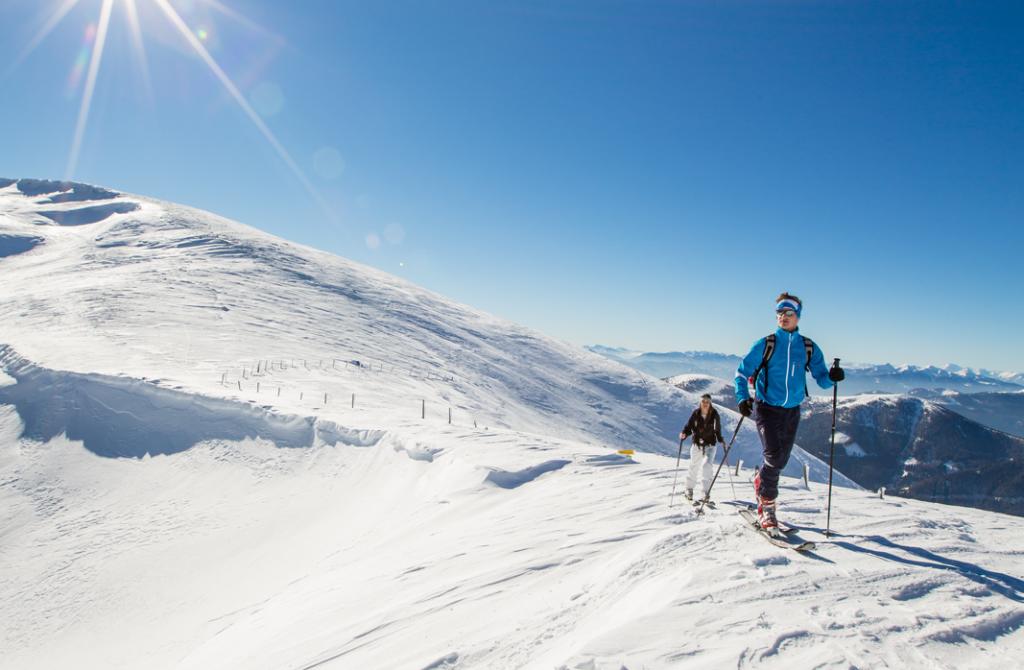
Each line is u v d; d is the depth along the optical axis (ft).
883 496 26.71
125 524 71.26
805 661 9.04
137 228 347.15
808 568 13.30
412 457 59.47
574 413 240.32
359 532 48.37
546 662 10.33
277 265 301.22
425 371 200.03
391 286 343.26
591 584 14.80
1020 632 10.27
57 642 50.70
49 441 96.68
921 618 10.62
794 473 200.95
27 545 70.28
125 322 165.99
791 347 15.97
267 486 72.23
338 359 166.20
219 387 104.37
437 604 16.67
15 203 440.45
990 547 15.80
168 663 40.22
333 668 14.24
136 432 95.50
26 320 167.63
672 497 25.54
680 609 11.00
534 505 30.17
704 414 23.44
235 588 50.21
